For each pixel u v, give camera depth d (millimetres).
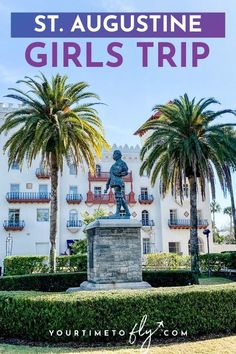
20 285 20109
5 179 48000
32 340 9859
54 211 26203
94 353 8281
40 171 48375
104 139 27109
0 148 48312
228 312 10297
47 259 34531
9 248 46531
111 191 50156
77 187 49750
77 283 20797
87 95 26547
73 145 26250
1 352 8547
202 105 27562
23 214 47688
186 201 51750
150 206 51250
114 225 15438
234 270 30094
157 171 30094
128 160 51781
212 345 8859
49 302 9805
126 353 8266
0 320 10531
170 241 50375
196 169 28688
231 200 37219
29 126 24422
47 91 25828
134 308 9742
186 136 28422
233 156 27141
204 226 51312
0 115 48438
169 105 29062
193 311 10023
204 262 34531
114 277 15180
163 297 9938
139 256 15547
